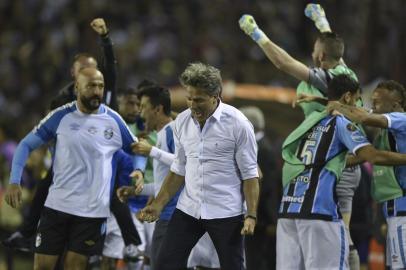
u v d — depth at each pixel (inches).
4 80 2856.8
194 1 3056.1
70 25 2928.2
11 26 3100.4
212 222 1048.2
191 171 1056.8
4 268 1772.9
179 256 1059.9
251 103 1754.4
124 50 2810.0
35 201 1182.3
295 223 1093.1
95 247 1151.6
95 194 1145.4
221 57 2819.9
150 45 2859.3
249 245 1402.6
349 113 1055.0
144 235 1339.8
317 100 1131.3
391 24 2047.2
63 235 1151.6
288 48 2866.6
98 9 2974.9
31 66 2871.6
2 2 3157.0
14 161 1140.5
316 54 1196.5
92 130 1146.0
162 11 3014.3
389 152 1043.3
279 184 1462.8
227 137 1042.7
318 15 1275.8
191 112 1057.5
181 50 2869.1
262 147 1396.4
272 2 3029.0
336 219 1077.8
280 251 1107.9
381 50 2063.2
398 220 1086.4
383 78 2025.1
